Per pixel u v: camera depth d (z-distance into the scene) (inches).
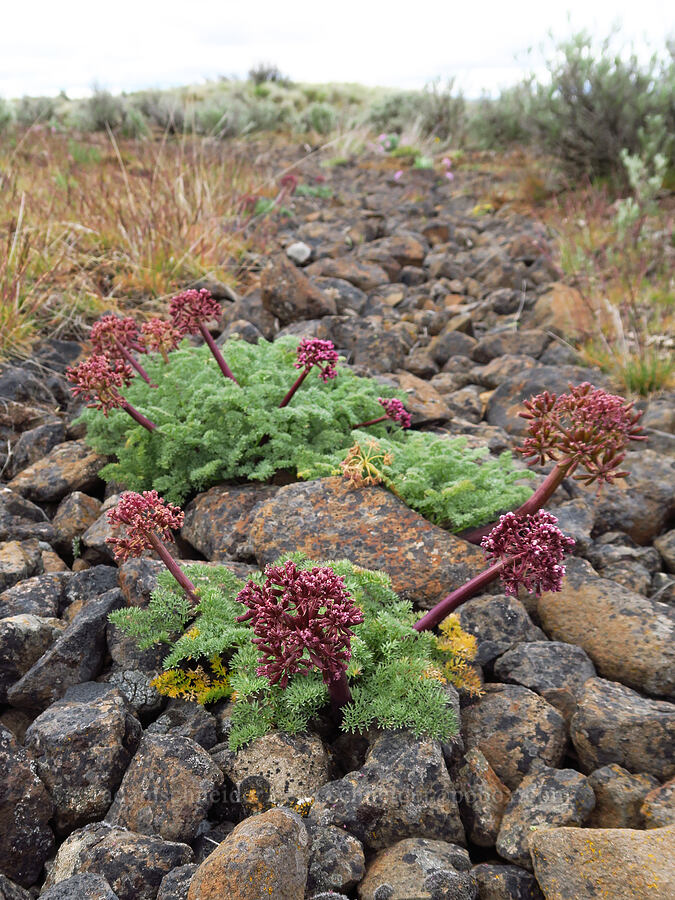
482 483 19.6
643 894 10.0
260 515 18.4
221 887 10.0
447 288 42.4
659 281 38.2
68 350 30.8
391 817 12.0
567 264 41.8
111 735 13.0
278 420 21.0
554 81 60.9
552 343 33.0
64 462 22.9
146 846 11.5
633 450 24.5
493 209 60.7
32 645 15.4
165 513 15.0
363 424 22.5
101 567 18.1
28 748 13.1
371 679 13.8
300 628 11.8
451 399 28.7
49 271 33.0
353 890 11.4
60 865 11.6
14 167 51.9
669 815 11.7
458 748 13.2
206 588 15.4
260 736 13.2
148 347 25.4
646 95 57.9
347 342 32.1
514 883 11.2
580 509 20.5
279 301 34.3
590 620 16.1
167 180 47.1
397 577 17.1
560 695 14.6
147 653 15.1
